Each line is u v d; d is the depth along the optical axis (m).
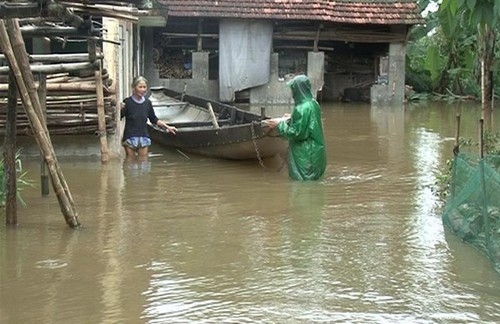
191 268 6.71
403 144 14.95
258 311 5.71
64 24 8.22
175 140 12.89
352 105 25.12
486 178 6.94
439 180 10.29
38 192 9.63
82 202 9.22
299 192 9.96
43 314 5.64
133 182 10.48
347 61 27.16
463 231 7.59
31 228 7.95
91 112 11.64
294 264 6.84
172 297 6.00
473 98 27.33
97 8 7.43
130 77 17.89
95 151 12.17
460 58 27.77
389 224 8.27
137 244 7.43
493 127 18.03
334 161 12.67
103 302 5.88
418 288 6.21
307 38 25.25
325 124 18.77
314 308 5.77
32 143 11.71
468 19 8.20
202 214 8.69
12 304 5.84
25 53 7.59
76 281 6.35
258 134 11.21
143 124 12.40
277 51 26.11
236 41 24.38
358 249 7.31
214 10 24.03
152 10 8.54
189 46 25.52
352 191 10.05
